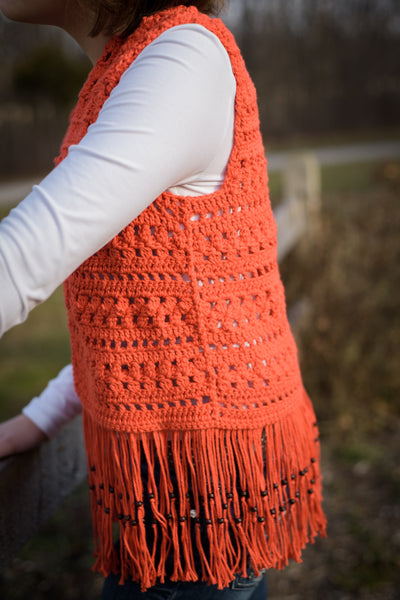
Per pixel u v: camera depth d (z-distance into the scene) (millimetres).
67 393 1071
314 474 959
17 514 1011
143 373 806
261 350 853
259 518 847
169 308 793
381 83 24906
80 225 635
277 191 9711
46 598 1951
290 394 896
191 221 780
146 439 818
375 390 3174
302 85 24312
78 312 834
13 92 18031
